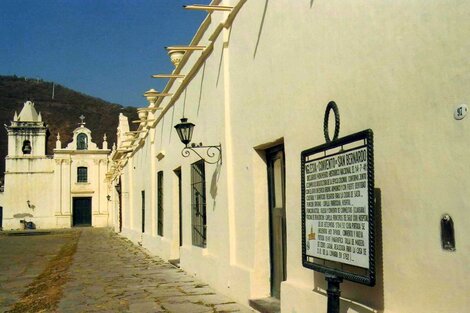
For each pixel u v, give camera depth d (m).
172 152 13.41
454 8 3.18
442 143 3.31
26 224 49.06
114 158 31.95
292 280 5.75
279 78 6.12
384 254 3.96
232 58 8.04
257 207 6.99
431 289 3.43
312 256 4.66
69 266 14.29
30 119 51.28
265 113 6.59
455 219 3.21
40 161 50.62
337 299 4.19
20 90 106.50
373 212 3.73
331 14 4.80
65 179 50.44
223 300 7.77
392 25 3.83
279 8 6.10
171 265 13.11
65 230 44.94
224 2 8.26
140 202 21.09
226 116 8.20
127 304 8.01
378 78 4.02
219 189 8.58
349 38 4.48
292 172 5.75
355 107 4.38
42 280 12.00
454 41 3.19
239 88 7.68
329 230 4.35
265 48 6.58
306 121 5.38
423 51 3.48
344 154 4.12
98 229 45.28
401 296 3.76
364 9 4.22
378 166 4.02
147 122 17.52
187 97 11.45
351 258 4.00
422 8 3.47
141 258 15.76
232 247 7.92
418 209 3.56
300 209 5.56
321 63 5.02
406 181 3.68
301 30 5.48
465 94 3.11
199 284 9.54
